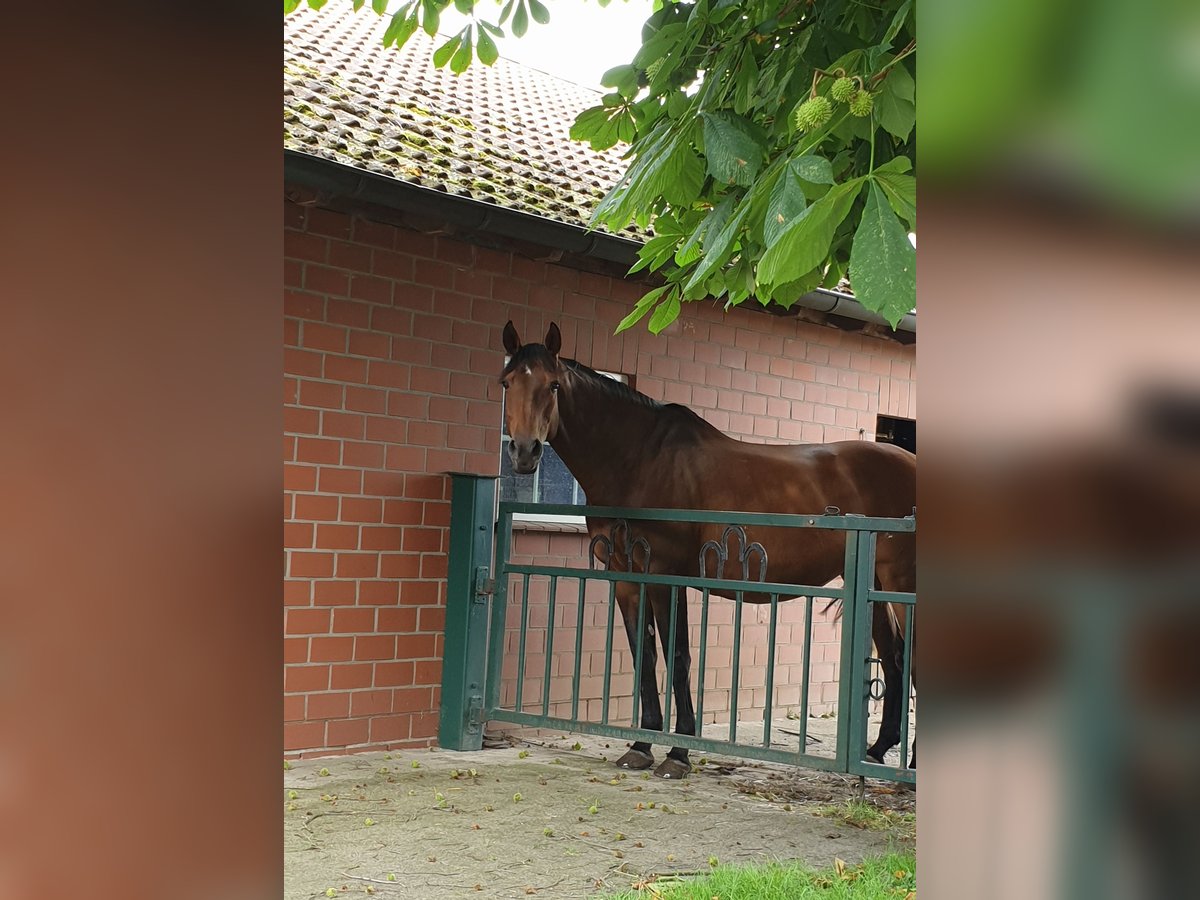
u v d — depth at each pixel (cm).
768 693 477
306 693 521
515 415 498
